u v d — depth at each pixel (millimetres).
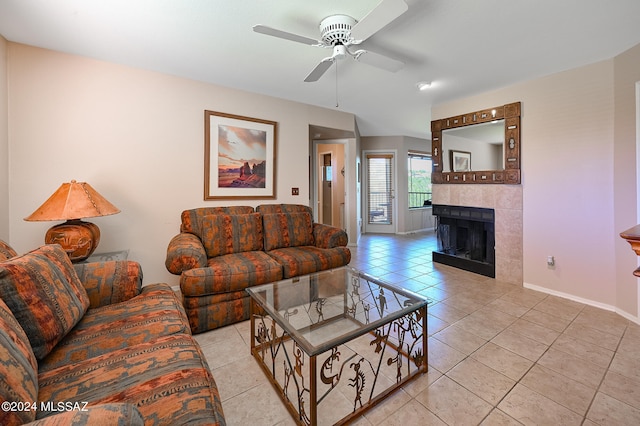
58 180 2412
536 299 2746
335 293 2416
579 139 2641
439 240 4102
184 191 2992
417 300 1717
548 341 1990
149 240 2824
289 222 3189
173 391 896
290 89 3277
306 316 2227
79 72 2469
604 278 2525
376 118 4770
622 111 2354
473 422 1313
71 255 2029
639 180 2234
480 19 1912
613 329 2148
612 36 2123
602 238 2527
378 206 6887
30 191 2316
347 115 4328
